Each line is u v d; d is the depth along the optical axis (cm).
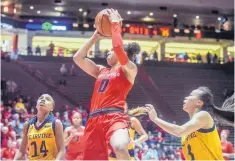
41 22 2712
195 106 385
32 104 1923
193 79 2450
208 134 365
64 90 2228
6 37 2678
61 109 1930
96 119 329
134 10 2764
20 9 2731
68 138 614
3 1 2662
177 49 3164
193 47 3141
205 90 390
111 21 325
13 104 1706
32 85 2228
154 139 1429
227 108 387
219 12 2761
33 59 2361
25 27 2703
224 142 734
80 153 620
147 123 1590
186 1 2627
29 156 430
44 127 425
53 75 2311
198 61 2656
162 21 2909
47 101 428
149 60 2489
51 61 2397
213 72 2508
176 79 2427
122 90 336
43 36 2861
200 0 2603
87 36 2888
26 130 436
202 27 2919
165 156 1346
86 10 2752
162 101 2280
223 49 3100
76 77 2314
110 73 343
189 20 2931
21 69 2280
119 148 302
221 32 2833
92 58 2381
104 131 323
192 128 355
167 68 2483
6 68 2239
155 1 2655
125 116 330
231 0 2602
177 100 2298
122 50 317
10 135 1076
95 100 340
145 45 3128
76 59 359
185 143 381
